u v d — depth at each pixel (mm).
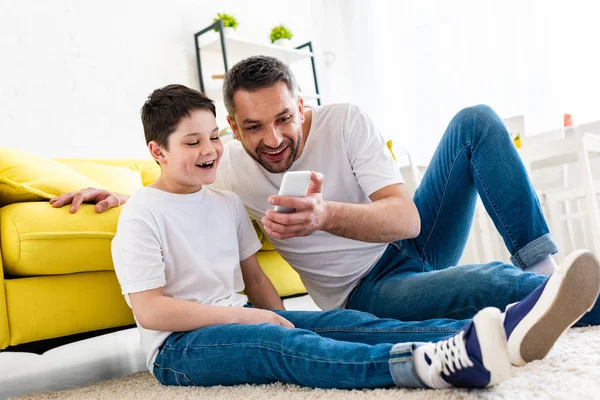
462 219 1465
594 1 2957
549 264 1258
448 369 733
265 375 964
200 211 1264
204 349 1028
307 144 1364
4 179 1420
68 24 2791
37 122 2617
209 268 1225
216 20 3266
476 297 1160
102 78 2889
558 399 693
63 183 1539
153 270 1121
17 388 1414
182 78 3270
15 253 1297
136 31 3078
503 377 695
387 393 794
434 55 3662
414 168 2631
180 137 1211
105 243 1427
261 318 1087
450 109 3590
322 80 4172
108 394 1147
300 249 1396
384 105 3910
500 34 3334
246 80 1222
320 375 872
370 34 3982
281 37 3645
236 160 1437
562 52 3080
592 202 2145
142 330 1191
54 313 1342
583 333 1069
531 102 3201
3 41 2553
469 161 1361
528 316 751
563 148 2227
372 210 1210
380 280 1374
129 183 2037
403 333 1007
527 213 1271
